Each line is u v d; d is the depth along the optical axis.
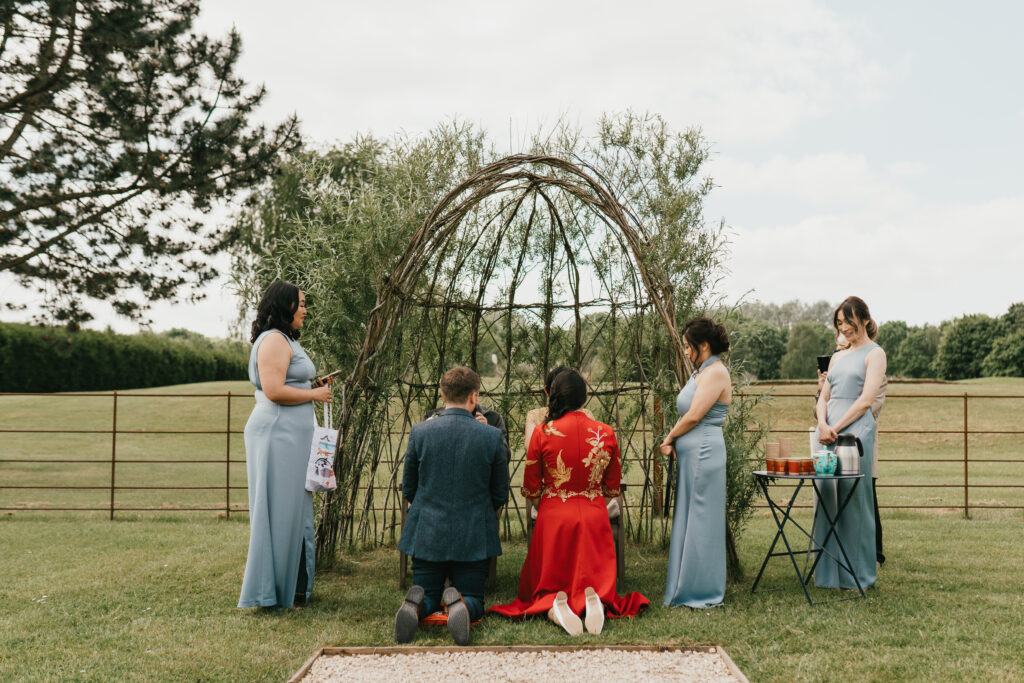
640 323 5.98
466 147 6.08
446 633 3.57
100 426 19.48
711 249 5.36
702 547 4.01
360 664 3.10
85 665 3.14
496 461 3.83
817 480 4.38
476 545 3.72
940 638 3.41
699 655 3.20
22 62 9.98
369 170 5.63
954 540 6.02
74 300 11.06
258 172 11.66
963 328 48.03
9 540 6.21
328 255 5.32
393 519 5.98
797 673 2.99
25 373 24.97
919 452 15.66
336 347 5.26
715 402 4.07
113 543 6.06
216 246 11.78
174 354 31.94
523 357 6.51
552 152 5.87
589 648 3.25
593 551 3.89
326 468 4.14
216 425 19.89
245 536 6.38
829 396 4.61
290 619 3.83
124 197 11.16
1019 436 17.00
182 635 3.55
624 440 6.13
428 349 6.38
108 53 10.27
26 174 10.14
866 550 4.31
